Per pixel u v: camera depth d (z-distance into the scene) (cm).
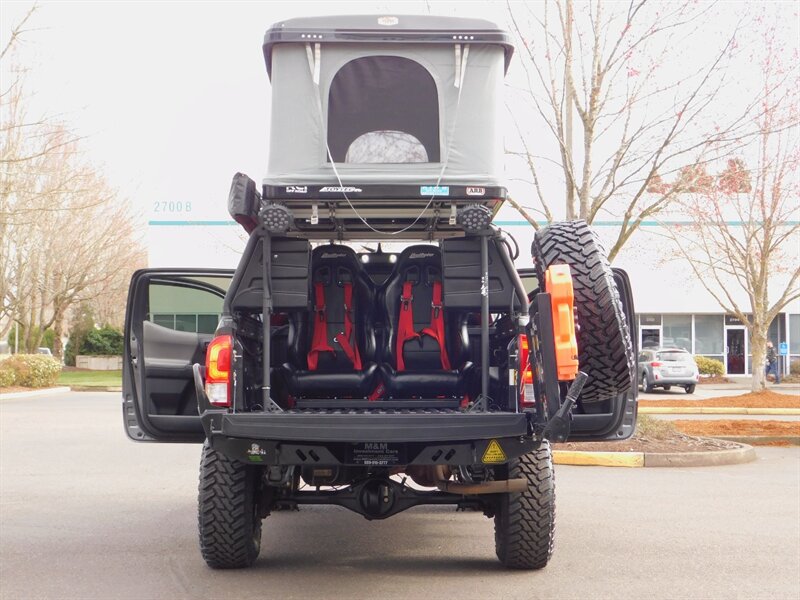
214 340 538
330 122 568
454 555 669
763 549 685
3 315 3416
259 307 554
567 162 1295
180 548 684
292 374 617
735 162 1650
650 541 713
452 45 568
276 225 529
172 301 646
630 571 614
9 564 629
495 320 646
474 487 563
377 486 599
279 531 766
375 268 693
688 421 1636
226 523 586
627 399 597
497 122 569
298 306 555
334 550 687
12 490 966
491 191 558
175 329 644
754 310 2280
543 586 572
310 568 623
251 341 605
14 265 3441
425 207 581
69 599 539
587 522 793
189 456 1272
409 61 568
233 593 551
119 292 4872
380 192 553
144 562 638
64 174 3191
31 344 3881
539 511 586
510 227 3241
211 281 647
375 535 748
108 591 557
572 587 570
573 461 1191
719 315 4125
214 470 588
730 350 4134
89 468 1147
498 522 618
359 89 569
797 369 3925
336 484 632
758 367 2323
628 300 596
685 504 885
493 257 561
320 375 618
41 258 3625
